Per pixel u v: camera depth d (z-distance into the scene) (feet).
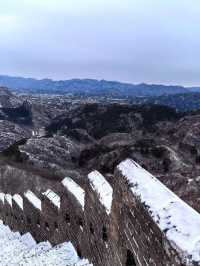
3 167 151.74
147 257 19.01
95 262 30.78
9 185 141.08
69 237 38.83
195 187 79.15
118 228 24.36
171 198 18.75
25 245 50.65
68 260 35.04
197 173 90.12
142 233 19.74
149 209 18.75
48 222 46.83
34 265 35.86
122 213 23.44
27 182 140.87
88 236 32.48
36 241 51.93
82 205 34.58
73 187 38.88
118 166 24.80
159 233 17.15
